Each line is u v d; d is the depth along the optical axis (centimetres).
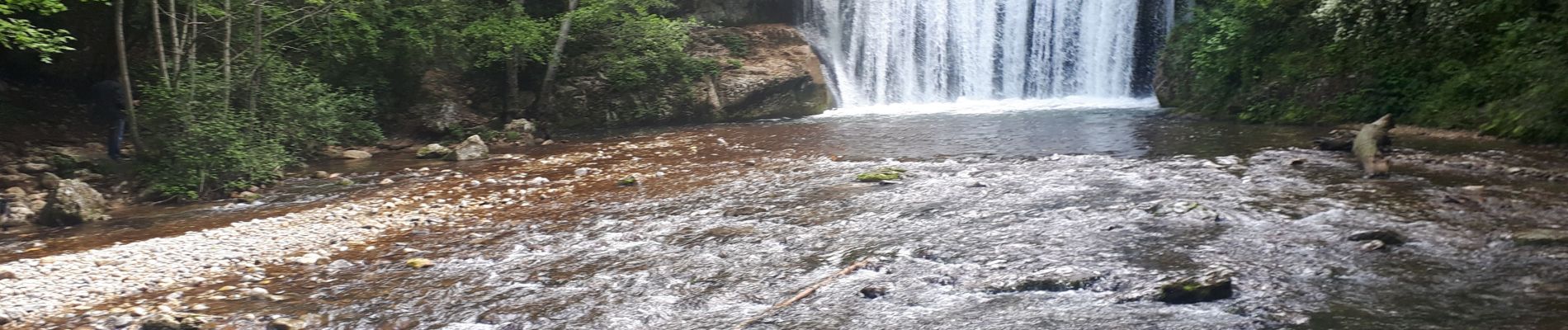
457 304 670
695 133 1977
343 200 1187
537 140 1928
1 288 741
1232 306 591
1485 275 629
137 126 1291
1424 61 1562
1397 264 666
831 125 2008
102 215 1091
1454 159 1141
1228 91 1878
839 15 2544
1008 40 2469
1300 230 784
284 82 1530
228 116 1312
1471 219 795
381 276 766
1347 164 1146
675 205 1061
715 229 898
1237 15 1884
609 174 1362
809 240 838
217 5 1460
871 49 2536
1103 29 2355
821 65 2502
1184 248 741
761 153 1550
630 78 2197
